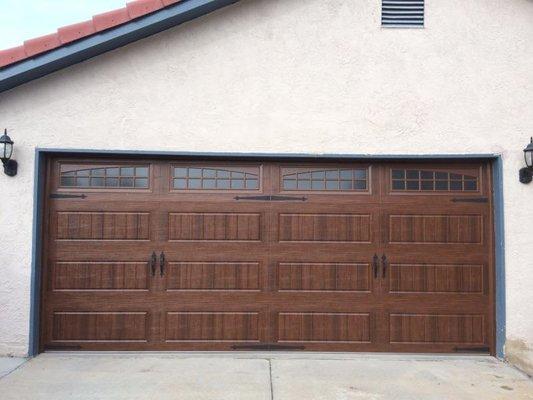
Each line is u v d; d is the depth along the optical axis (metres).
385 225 5.89
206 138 5.75
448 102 5.81
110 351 5.71
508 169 5.77
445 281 5.84
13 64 5.35
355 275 5.85
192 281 5.80
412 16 5.89
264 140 5.77
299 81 5.81
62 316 5.70
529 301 5.67
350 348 5.79
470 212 5.89
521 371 5.25
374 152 5.77
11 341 5.52
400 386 4.72
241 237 5.84
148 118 5.73
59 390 4.49
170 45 5.77
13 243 5.58
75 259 5.75
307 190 5.91
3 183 5.60
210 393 4.46
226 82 5.79
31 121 5.66
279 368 5.21
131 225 5.80
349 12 5.86
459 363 5.50
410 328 5.82
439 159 5.83
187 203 5.85
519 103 5.81
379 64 5.83
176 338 5.75
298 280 5.84
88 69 5.72
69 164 5.82
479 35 5.86
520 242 5.72
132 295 5.75
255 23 5.83
